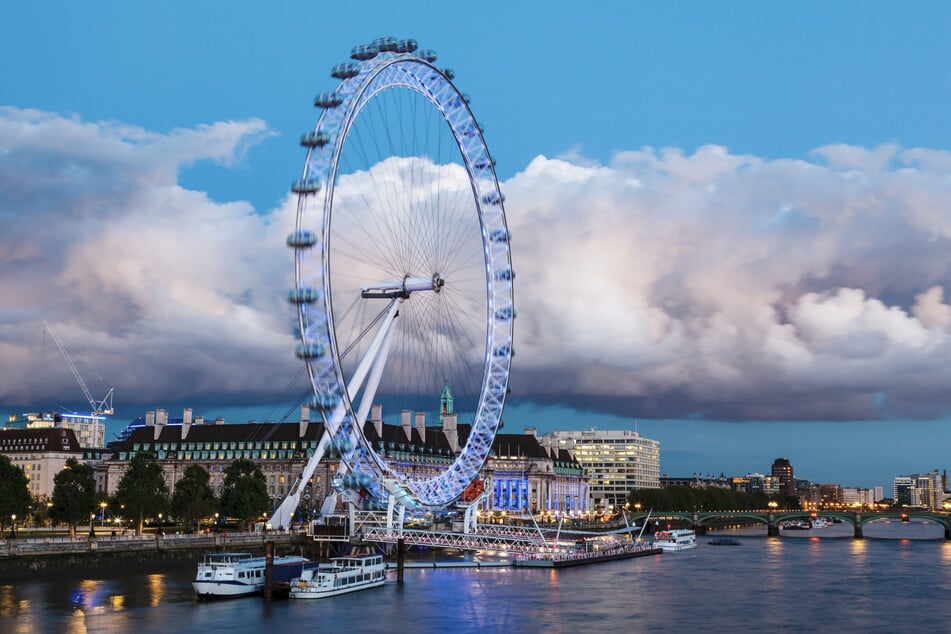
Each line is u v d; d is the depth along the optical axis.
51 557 173.25
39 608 144.62
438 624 138.88
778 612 153.62
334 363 161.12
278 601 156.12
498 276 198.12
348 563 178.25
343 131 162.25
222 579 156.75
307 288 159.75
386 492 183.62
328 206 160.50
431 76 185.50
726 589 179.50
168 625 134.75
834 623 145.00
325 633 131.25
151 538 192.62
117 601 152.38
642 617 147.38
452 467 194.25
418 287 189.50
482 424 196.25
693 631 137.50
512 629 136.62
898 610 156.75
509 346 197.25
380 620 140.75
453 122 192.00
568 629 137.38
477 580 186.75
